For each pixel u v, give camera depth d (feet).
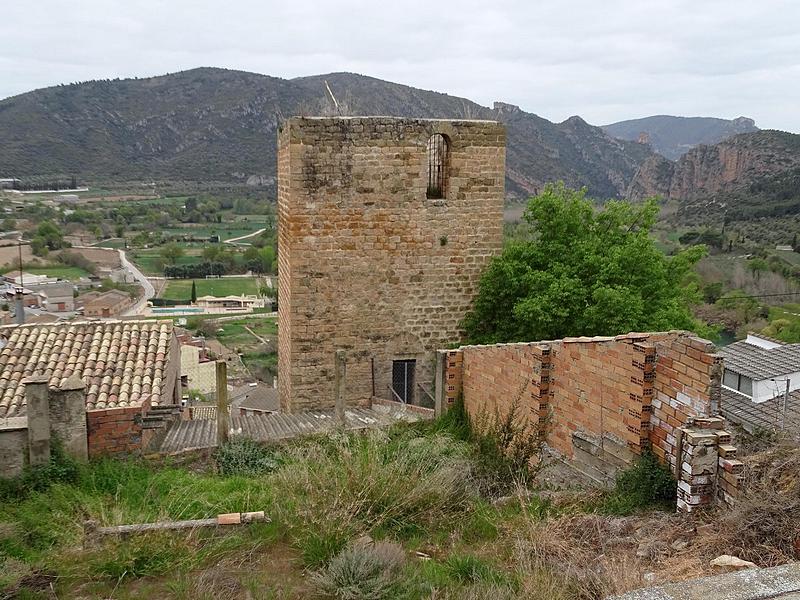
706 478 22.41
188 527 23.68
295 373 49.57
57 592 20.16
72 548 22.20
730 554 18.81
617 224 53.62
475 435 36.22
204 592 19.63
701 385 22.72
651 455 25.18
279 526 24.11
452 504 26.48
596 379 27.84
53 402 30.27
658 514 23.12
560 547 21.49
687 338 23.43
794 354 60.59
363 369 50.72
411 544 23.82
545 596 17.85
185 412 54.08
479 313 51.08
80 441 30.96
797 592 12.08
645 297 49.96
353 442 35.04
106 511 26.00
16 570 20.71
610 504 24.89
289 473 28.30
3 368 40.91
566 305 46.26
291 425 41.70
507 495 28.71
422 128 48.80
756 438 33.58
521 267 49.08
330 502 24.72
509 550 22.68
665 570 18.47
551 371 31.01
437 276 50.98
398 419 40.50
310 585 20.22
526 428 32.68
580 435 29.01
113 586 20.59
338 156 47.75
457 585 20.16
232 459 34.63
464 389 39.37
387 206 49.21
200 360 155.33
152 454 34.01
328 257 48.78
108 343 44.29
